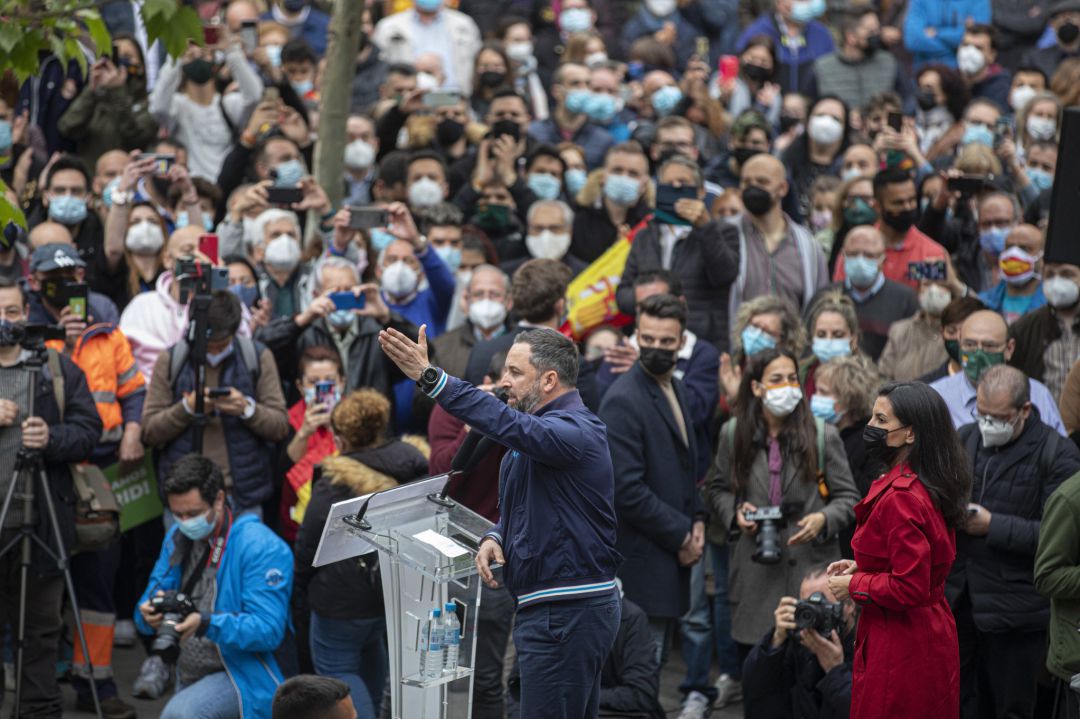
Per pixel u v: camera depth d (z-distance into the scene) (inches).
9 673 642.2
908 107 1166.3
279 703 410.3
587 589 443.2
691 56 1305.4
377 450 579.8
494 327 711.7
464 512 459.2
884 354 715.4
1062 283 655.8
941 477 457.1
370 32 1158.3
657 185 740.7
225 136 948.6
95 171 884.6
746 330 666.2
